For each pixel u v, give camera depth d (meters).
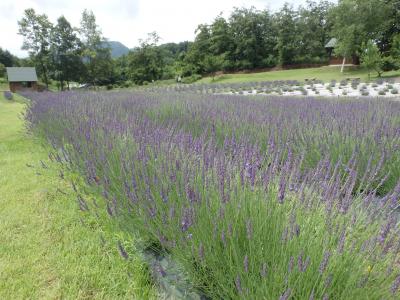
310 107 6.57
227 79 47.56
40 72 54.44
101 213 2.77
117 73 66.75
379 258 1.46
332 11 40.66
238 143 3.00
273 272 1.52
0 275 2.13
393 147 3.30
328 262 1.44
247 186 1.96
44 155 5.11
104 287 2.00
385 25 38.94
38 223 2.83
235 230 1.75
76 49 55.03
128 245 2.31
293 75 42.00
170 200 2.16
